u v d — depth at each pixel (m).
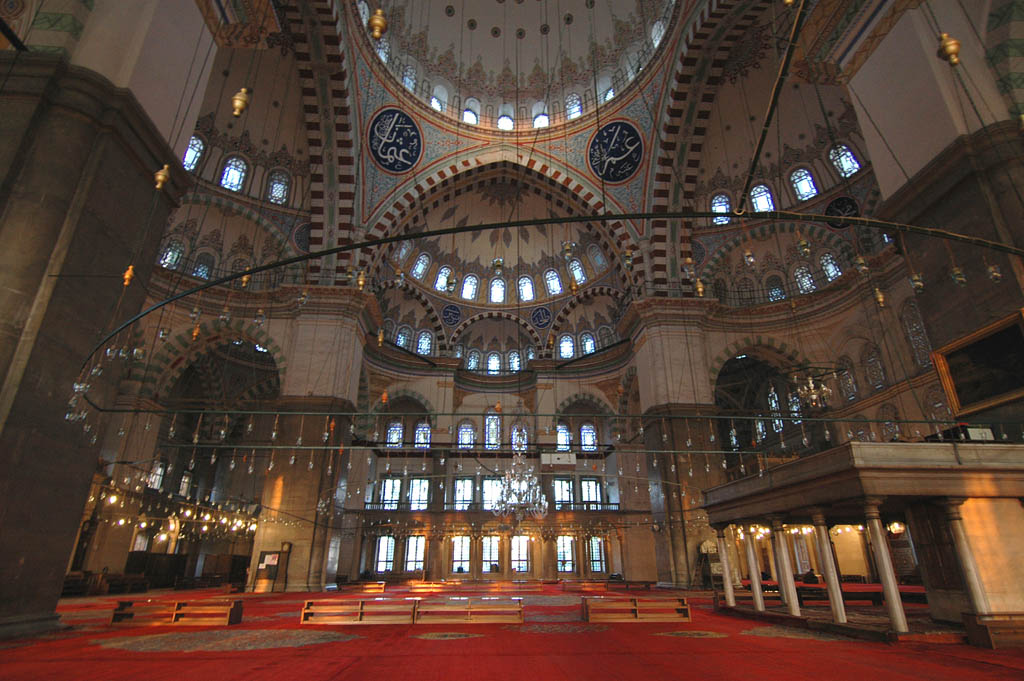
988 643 5.53
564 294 25.28
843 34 10.56
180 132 8.42
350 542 21.19
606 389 24.12
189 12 8.44
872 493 6.01
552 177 20.25
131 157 7.62
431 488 23.83
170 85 8.12
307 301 17.25
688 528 15.87
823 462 6.66
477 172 20.61
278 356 17.22
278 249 18.95
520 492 14.53
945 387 8.80
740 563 20.66
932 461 6.29
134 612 7.92
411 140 19.48
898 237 9.81
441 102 20.91
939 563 6.77
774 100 4.07
